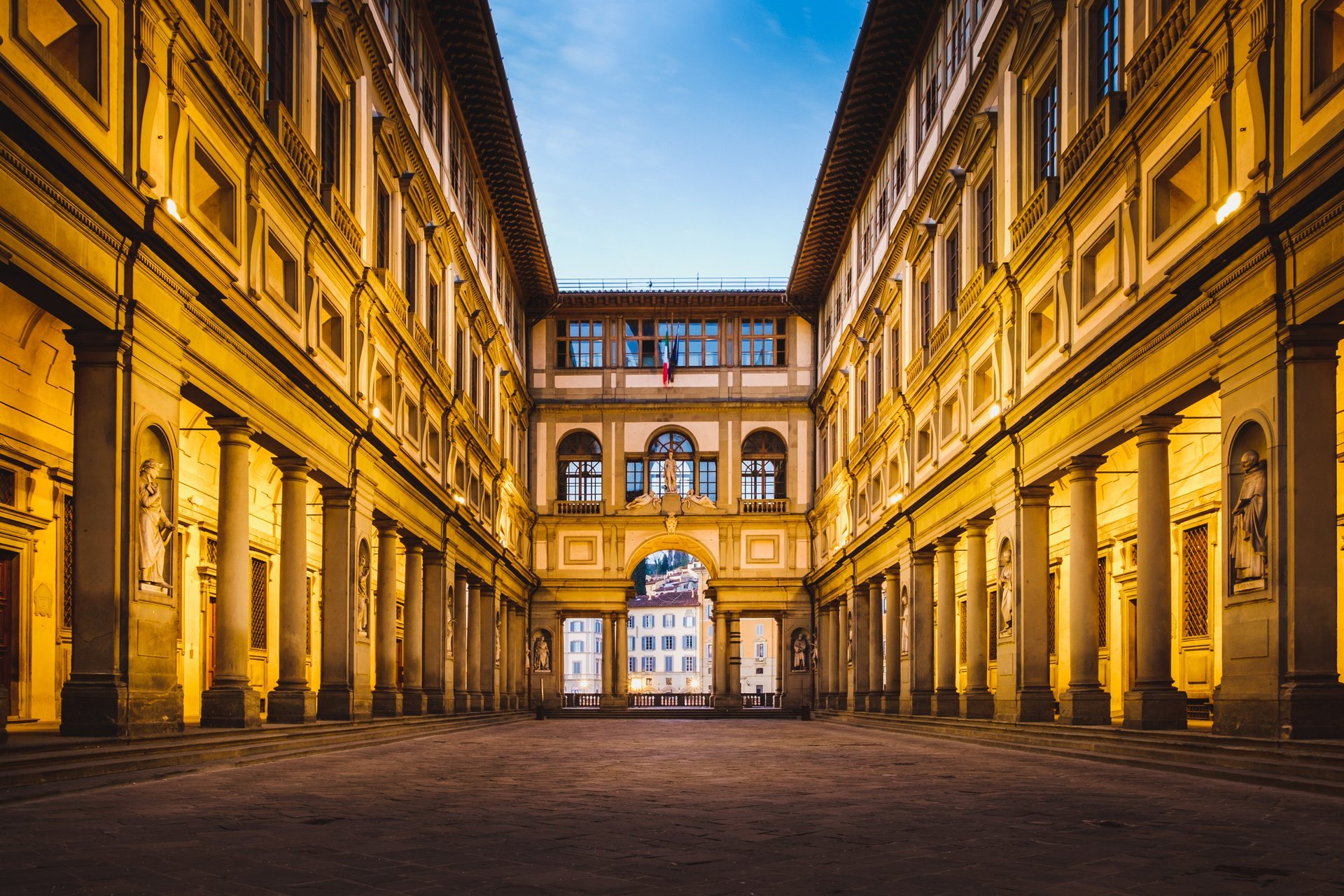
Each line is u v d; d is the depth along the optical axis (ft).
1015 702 81.56
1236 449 50.62
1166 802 37.32
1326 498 46.16
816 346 191.42
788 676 186.60
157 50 50.37
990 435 85.40
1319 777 40.14
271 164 63.41
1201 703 79.20
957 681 111.45
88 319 45.83
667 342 193.77
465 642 128.16
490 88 124.36
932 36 110.83
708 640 447.42
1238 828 30.89
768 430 192.24
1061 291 73.56
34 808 33.86
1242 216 48.03
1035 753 66.49
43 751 40.98
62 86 43.50
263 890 21.88
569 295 191.21
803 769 55.26
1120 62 66.54
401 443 97.04
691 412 191.93
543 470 191.72
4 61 38.01
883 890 22.22
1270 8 48.29
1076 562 71.15
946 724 92.73
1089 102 70.95
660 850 27.40
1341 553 61.77
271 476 93.61
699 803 38.42
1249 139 50.08
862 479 145.48
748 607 187.73
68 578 67.31
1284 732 45.78
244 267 61.00
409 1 102.42
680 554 536.01
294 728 67.00
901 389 117.60
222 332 57.82
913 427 115.03
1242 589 49.42
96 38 46.42
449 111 121.90
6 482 61.05
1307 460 46.24
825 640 175.94
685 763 59.57
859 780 47.65
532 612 187.93
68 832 29.27
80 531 47.03
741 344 194.59
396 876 23.47
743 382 192.65
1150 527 60.59
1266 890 22.18
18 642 61.82
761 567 188.44
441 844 28.22
